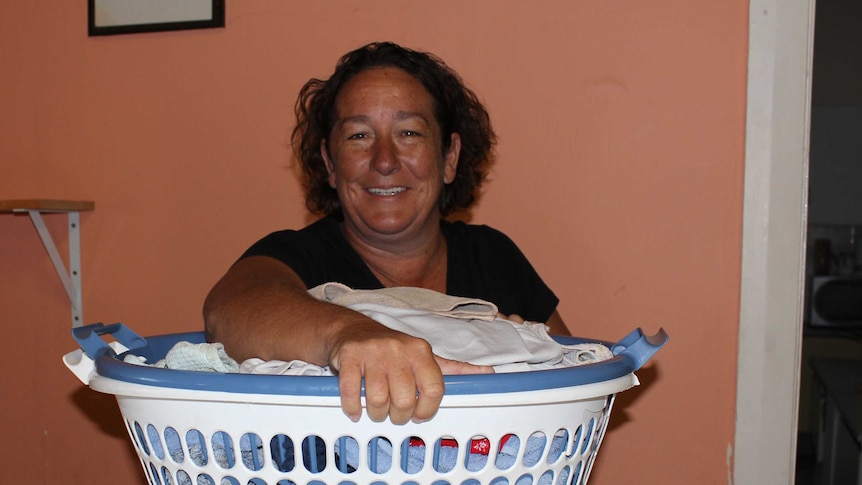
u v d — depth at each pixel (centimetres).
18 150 165
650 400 136
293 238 100
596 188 137
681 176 133
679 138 133
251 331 68
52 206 148
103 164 159
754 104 129
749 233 130
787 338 130
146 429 59
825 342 327
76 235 160
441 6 142
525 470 58
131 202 158
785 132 128
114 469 161
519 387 53
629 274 136
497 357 66
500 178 141
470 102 120
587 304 138
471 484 57
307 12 148
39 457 166
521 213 140
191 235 155
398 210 101
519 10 139
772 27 128
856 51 308
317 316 63
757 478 132
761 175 129
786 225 129
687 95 132
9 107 165
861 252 341
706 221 132
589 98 136
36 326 165
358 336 54
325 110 108
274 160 150
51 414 165
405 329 69
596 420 64
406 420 51
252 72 151
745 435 132
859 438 195
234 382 52
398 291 85
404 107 101
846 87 331
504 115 140
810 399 326
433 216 109
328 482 55
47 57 162
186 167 155
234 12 152
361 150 101
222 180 153
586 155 137
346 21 147
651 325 135
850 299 331
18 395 166
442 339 69
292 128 149
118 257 159
